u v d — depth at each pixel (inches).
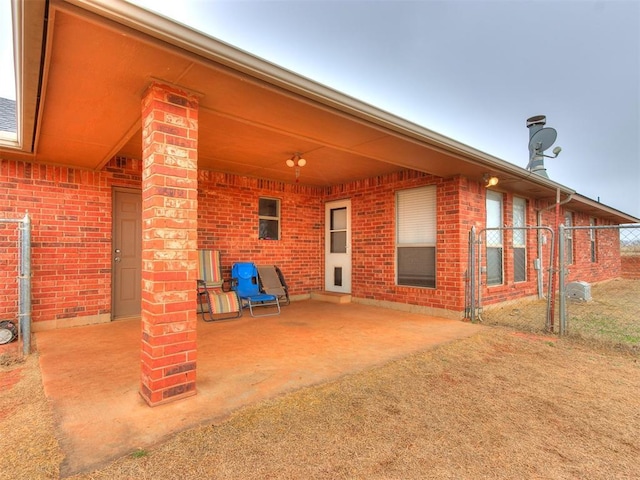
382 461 85.2
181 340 114.7
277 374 139.4
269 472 80.4
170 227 113.5
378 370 145.3
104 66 108.7
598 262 527.8
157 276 110.0
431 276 270.5
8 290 201.6
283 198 331.6
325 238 359.6
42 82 117.6
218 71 111.3
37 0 80.9
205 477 78.1
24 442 90.2
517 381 136.6
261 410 109.0
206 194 283.9
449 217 256.5
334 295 323.9
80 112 143.3
